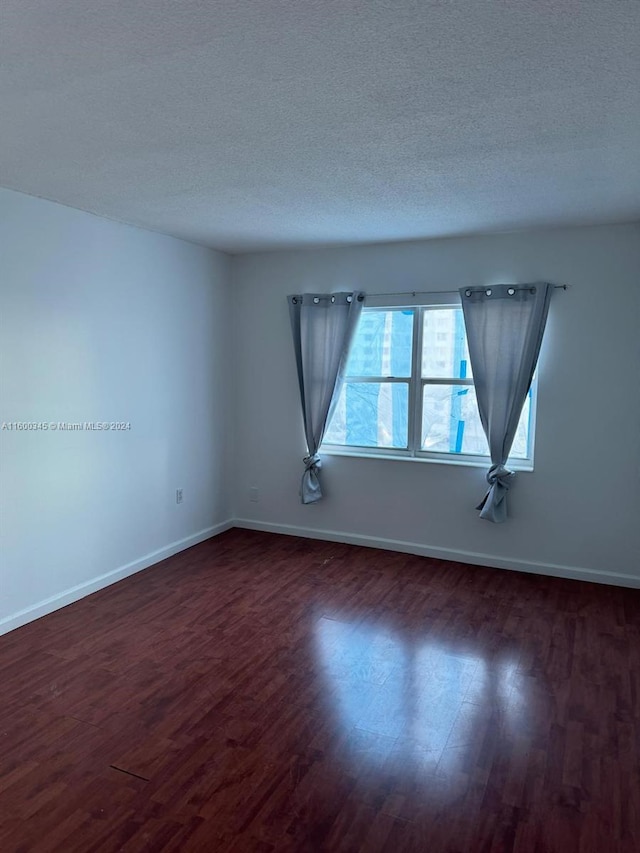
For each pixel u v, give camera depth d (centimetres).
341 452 469
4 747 220
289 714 243
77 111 207
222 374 489
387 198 314
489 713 245
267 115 210
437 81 183
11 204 303
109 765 211
